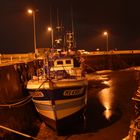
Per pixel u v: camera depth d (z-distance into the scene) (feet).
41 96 38.17
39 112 41.19
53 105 36.99
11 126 35.27
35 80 41.22
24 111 42.09
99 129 39.96
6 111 35.60
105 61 126.62
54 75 41.37
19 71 47.85
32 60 62.28
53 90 36.22
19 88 45.75
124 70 122.93
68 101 37.99
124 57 135.54
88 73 107.76
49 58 45.27
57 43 53.42
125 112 48.21
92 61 118.62
